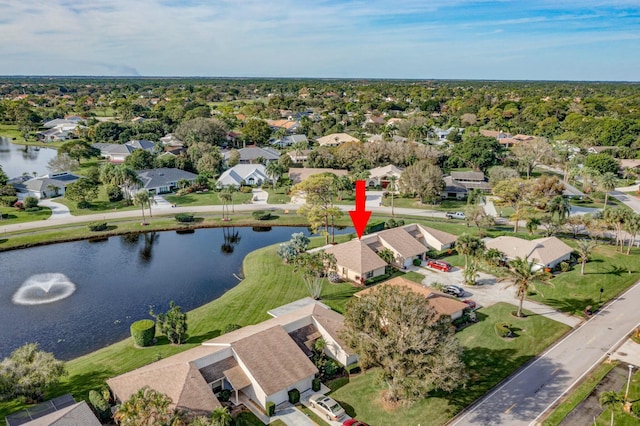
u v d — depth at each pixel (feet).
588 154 552.00
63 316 199.52
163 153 534.78
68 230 306.14
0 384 125.70
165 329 170.40
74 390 142.41
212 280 239.30
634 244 289.12
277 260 257.14
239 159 539.70
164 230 320.91
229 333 166.09
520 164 494.18
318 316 169.17
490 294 219.82
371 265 233.96
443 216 352.49
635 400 138.72
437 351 129.39
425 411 136.87
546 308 204.85
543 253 245.45
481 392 146.10
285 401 141.08
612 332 183.62
